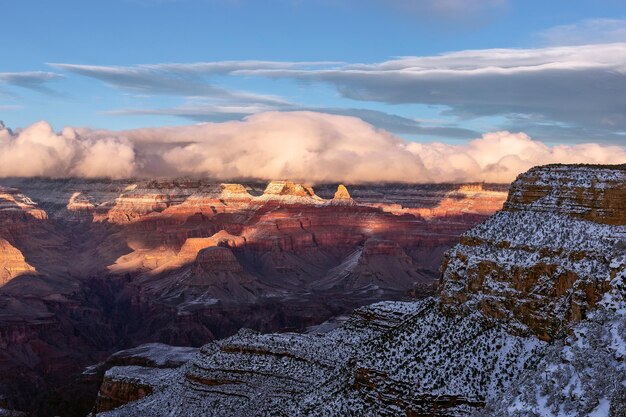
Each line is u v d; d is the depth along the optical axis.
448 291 138.25
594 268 121.31
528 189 140.38
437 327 135.75
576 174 136.50
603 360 97.31
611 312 104.12
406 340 136.62
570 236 128.88
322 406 139.38
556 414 96.25
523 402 101.12
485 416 104.62
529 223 135.88
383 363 134.12
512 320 127.56
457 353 128.75
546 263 127.19
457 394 122.31
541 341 123.50
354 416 130.50
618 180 130.88
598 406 93.94
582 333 103.31
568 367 99.62
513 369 122.50
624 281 106.94
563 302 123.19
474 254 137.75
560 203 135.25
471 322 131.88
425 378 127.06
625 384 93.31
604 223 129.00
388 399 127.75
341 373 149.25
